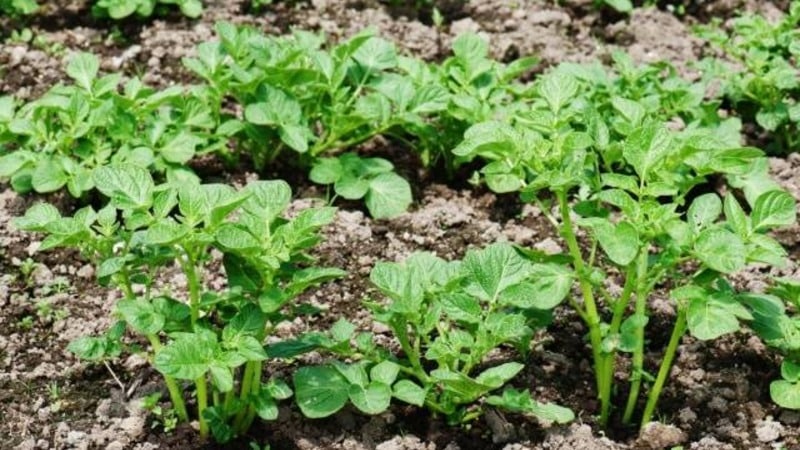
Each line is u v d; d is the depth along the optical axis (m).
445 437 4.73
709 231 4.29
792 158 6.33
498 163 4.66
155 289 5.46
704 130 5.48
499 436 4.72
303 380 4.55
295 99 5.96
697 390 4.96
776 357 5.14
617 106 5.11
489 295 4.72
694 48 7.47
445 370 4.45
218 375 4.13
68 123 5.92
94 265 5.63
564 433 4.71
